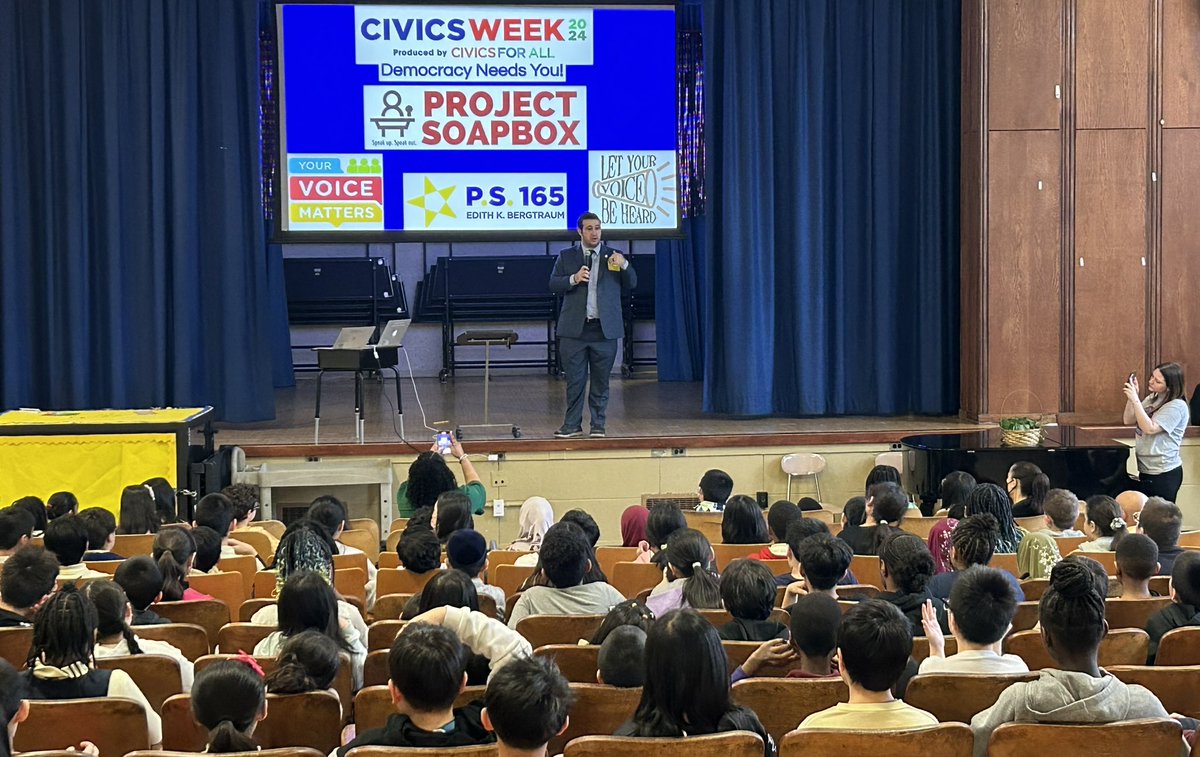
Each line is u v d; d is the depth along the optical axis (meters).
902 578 4.32
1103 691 3.00
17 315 10.73
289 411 11.95
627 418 11.30
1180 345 10.95
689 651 2.79
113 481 8.77
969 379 11.09
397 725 2.96
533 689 2.58
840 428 10.68
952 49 11.30
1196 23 10.84
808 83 11.22
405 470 9.89
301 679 3.35
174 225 10.84
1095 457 9.34
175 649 4.00
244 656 3.61
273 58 10.84
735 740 2.71
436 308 14.82
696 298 14.27
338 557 5.91
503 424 10.91
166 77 10.80
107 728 3.28
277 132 10.87
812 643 3.49
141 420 8.96
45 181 10.70
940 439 9.93
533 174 11.07
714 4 11.27
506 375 14.91
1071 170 10.84
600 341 10.17
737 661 3.85
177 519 7.73
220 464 9.32
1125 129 10.84
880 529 5.81
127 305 10.88
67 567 5.13
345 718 4.00
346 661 3.94
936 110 11.32
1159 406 9.20
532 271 14.96
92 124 10.79
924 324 11.44
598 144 11.11
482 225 11.05
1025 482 6.71
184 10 10.76
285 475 9.56
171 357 11.01
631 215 11.17
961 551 4.77
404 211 11.00
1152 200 10.89
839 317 11.50
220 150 10.91
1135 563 4.40
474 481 7.64
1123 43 10.80
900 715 2.99
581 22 11.03
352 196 10.95
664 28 11.09
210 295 11.06
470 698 3.49
